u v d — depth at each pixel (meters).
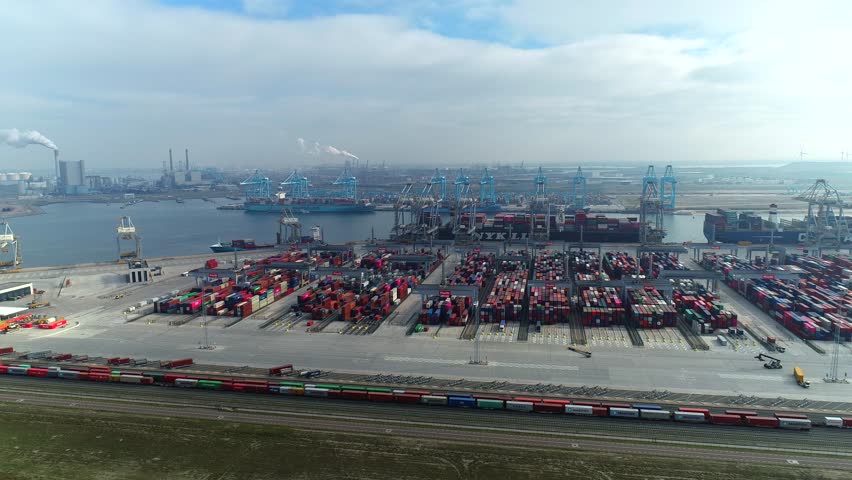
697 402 68.44
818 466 53.81
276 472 54.06
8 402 71.94
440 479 52.34
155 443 60.47
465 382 76.00
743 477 51.97
